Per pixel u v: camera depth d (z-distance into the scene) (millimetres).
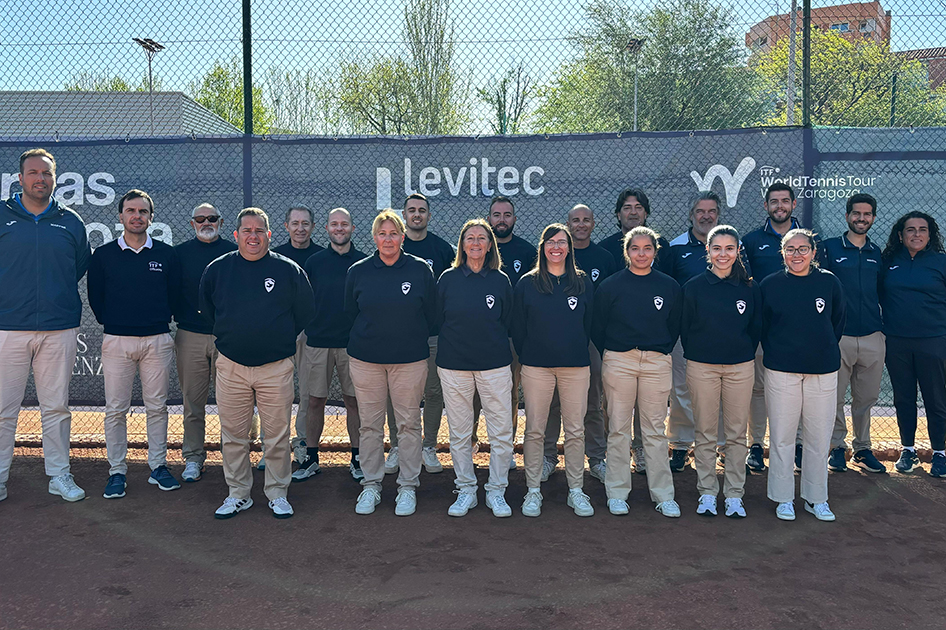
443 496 4488
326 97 7469
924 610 2979
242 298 3979
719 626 2830
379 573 3318
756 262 4895
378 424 4262
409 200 4781
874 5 6336
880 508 4238
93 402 5633
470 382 4203
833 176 5266
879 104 7934
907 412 4918
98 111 7941
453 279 4195
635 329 4133
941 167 5223
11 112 7785
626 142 5379
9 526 3906
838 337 4180
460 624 2844
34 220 4320
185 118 8078
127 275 4414
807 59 5309
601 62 7688
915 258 4816
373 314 4129
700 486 4238
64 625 2840
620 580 3246
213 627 2824
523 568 3373
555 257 4102
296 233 4934
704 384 4156
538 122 6957
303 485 4707
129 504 4281
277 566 3398
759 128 5297
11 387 4289
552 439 4863
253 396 4164
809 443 4113
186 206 5500
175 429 6055
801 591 3143
